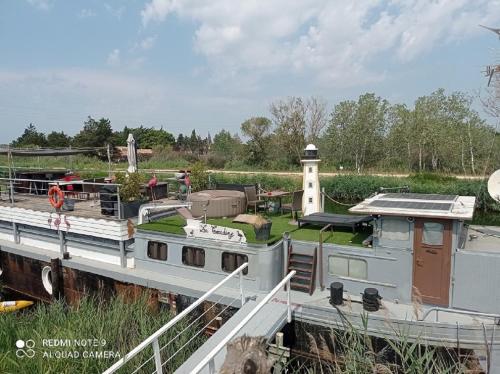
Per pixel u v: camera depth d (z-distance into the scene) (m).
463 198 8.58
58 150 16.48
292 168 44.88
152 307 9.34
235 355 4.21
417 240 7.38
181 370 5.61
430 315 7.18
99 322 7.27
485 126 36.09
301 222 10.31
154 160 49.66
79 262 10.88
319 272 8.45
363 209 7.62
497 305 6.88
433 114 40.84
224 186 14.40
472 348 6.17
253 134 50.66
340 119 44.75
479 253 6.91
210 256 9.03
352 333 6.00
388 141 43.44
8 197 15.36
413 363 5.14
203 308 8.56
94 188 17.38
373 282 7.89
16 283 12.75
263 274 8.38
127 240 10.52
